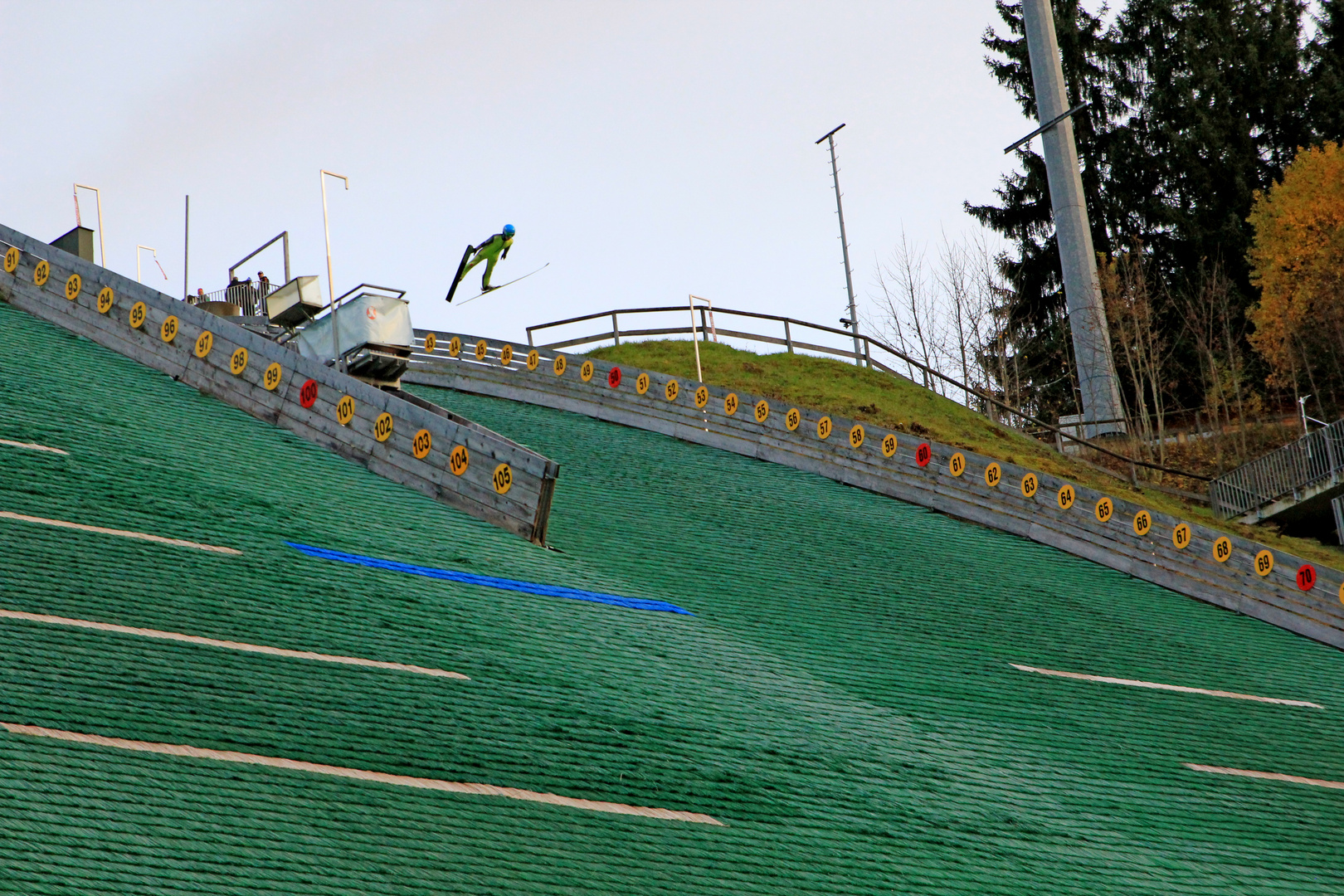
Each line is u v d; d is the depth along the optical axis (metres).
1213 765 16.20
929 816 12.62
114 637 12.11
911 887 10.97
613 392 29.80
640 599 17.61
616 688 13.94
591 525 20.89
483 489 19.44
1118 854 12.80
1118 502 24.94
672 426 28.81
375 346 22.41
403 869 9.33
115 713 10.66
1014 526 25.62
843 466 27.19
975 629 19.77
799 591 19.81
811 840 11.43
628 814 11.10
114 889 8.27
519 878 9.58
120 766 9.85
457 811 10.42
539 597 16.52
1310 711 19.03
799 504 24.89
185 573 14.12
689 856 10.57
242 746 10.64
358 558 16.12
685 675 14.95
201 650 12.28
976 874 11.52
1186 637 21.56
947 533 24.83
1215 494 33.84
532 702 12.97
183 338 22.50
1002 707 16.69
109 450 17.67
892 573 21.73
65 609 12.47
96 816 9.09
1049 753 15.39
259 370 21.69
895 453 26.84
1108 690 18.25
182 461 18.05
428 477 19.94
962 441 33.41
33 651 11.41
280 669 12.30
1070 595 22.48
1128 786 14.90
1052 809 13.64
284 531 16.36
